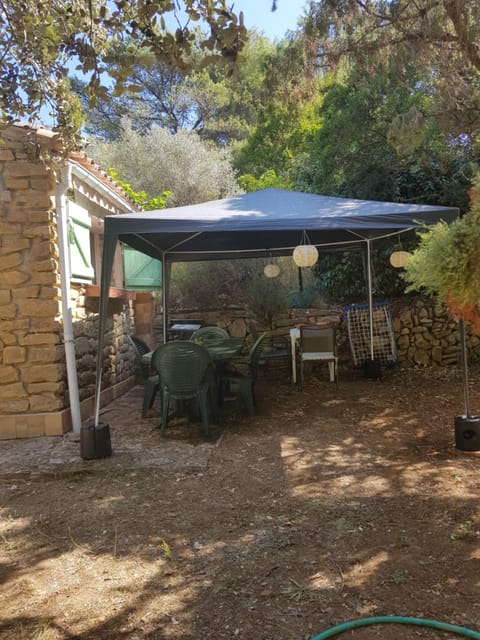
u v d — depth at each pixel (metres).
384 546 2.80
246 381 5.92
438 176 8.60
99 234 7.41
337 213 5.06
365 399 6.58
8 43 3.36
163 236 6.86
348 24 6.20
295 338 7.91
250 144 19.03
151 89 21.44
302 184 11.45
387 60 6.38
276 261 10.33
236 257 8.62
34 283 5.17
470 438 4.27
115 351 7.35
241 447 4.70
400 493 3.52
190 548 2.88
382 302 8.59
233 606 2.32
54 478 4.08
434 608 2.23
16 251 5.14
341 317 8.86
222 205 5.76
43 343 5.17
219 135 22.75
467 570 2.52
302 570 2.60
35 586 2.55
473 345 8.27
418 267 2.23
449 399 6.35
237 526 3.13
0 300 5.13
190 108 22.56
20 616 2.30
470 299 2.10
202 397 5.05
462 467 3.95
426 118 6.60
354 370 8.41
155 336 9.76
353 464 4.16
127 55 2.74
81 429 4.40
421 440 4.76
